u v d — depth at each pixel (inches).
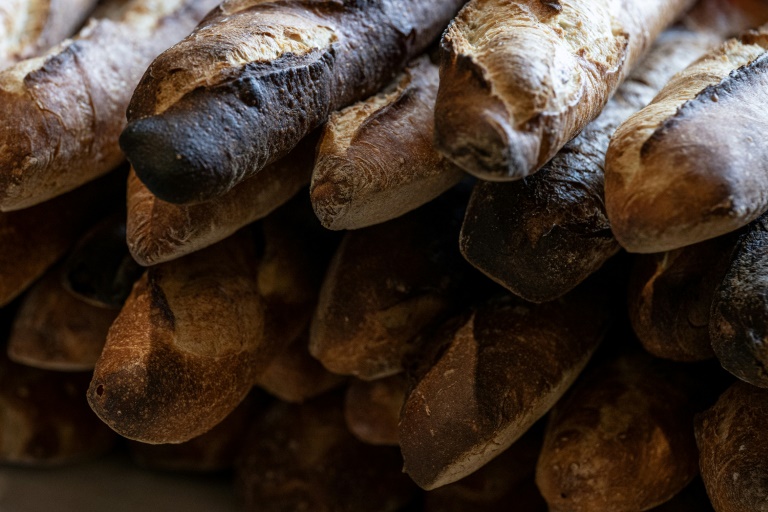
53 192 27.6
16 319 31.7
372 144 25.4
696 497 28.3
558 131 23.6
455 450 25.9
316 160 25.7
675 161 23.0
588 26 25.4
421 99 26.7
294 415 32.2
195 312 26.7
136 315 26.6
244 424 33.5
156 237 25.8
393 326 27.9
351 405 29.9
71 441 33.4
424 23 27.7
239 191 26.5
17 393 33.1
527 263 25.4
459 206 28.9
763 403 25.2
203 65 24.5
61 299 30.8
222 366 26.8
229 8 26.8
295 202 29.9
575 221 25.4
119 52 28.3
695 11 33.6
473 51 24.2
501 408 25.9
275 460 31.8
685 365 27.8
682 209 22.8
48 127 26.5
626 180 23.5
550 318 27.1
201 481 33.6
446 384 26.2
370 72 26.8
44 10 30.1
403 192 25.8
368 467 31.5
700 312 25.7
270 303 28.6
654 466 26.6
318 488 31.3
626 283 28.3
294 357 30.7
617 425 26.8
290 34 25.7
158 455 33.3
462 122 22.8
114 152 28.1
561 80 23.8
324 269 29.9
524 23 24.6
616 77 25.7
